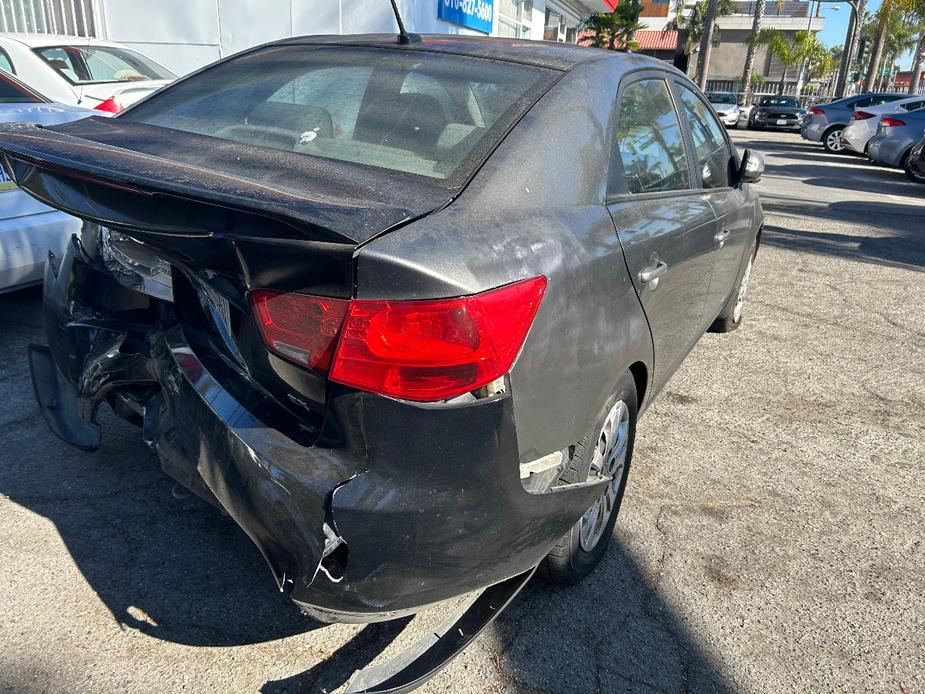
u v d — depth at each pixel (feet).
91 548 8.24
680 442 11.74
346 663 7.00
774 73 179.73
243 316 5.90
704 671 7.25
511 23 53.67
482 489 5.62
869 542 9.43
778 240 26.61
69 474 9.53
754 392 13.79
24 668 6.67
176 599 7.62
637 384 8.80
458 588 5.82
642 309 7.89
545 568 7.79
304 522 5.31
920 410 13.37
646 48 176.04
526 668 7.11
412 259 5.15
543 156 6.87
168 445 6.34
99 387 7.16
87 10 38.11
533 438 6.09
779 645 7.63
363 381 5.17
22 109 12.53
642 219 8.05
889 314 18.75
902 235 28.30
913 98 57.47
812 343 16.51
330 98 7.80
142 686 6.60
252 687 6.68
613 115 8.11
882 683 7.23
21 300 15.61
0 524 8.50
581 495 6.63
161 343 6.48
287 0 36.37
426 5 38.32
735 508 9.98
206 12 37.22
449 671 7.00
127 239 6.89
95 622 7.25
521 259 5.86
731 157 13.10
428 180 6.35
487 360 5.39
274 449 5.50
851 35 128.88
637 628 7.72
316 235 4.96
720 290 12.45
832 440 12.07
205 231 5.28
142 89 24.27
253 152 6.75
